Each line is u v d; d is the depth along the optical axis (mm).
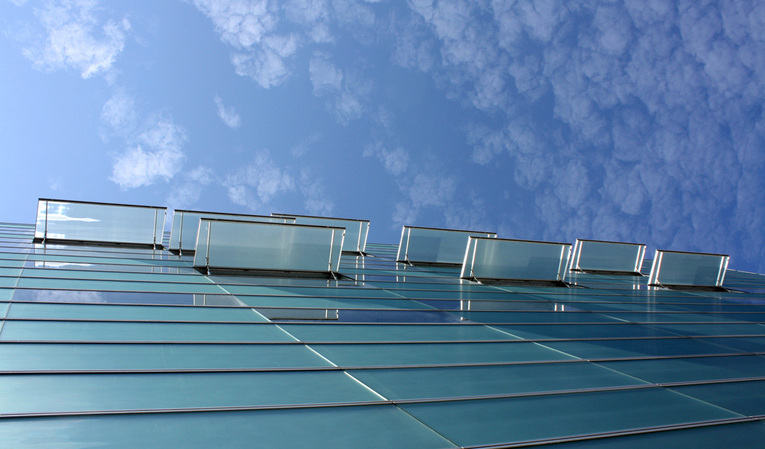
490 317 10312
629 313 12281
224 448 4344
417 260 16828
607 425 5625
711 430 5789
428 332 8688
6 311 7422
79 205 13688
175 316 7996
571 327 10195
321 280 12047
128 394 5168
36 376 5383
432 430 5066
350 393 5754
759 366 8727
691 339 10266
